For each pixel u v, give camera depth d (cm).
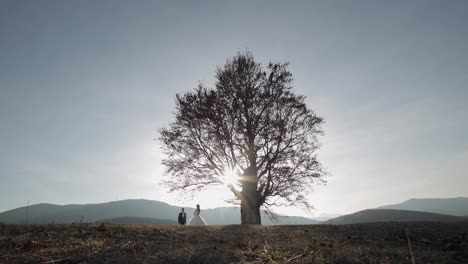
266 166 2366
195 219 1995
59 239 746
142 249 675
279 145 2369
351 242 838
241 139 2398
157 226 1137
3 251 595
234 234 998
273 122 2327
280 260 592
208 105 2342
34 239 724
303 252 655
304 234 999
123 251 641
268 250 687
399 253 657
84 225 1018
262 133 2306
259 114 2419
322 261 577
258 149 2392
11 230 845
